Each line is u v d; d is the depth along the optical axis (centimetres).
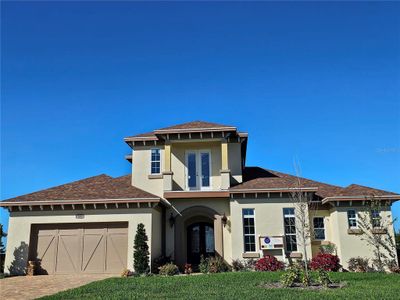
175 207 2477
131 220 2245
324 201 2397
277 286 1559
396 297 1278
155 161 2647
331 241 2406
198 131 2472
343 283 1617
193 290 1466
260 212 2353
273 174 2752
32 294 1538
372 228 2269
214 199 2469
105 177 2675
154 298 1320
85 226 2289
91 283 1689
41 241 2288
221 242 2384
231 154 2592
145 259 2123
